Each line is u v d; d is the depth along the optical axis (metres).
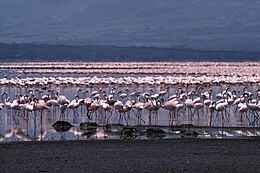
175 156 25.20
